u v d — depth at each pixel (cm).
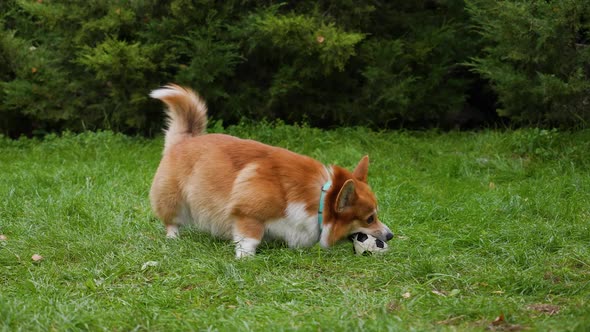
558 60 685
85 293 511
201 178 546
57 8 740
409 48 749
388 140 722
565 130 707
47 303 497
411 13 775
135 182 632
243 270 527
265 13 724
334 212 539
